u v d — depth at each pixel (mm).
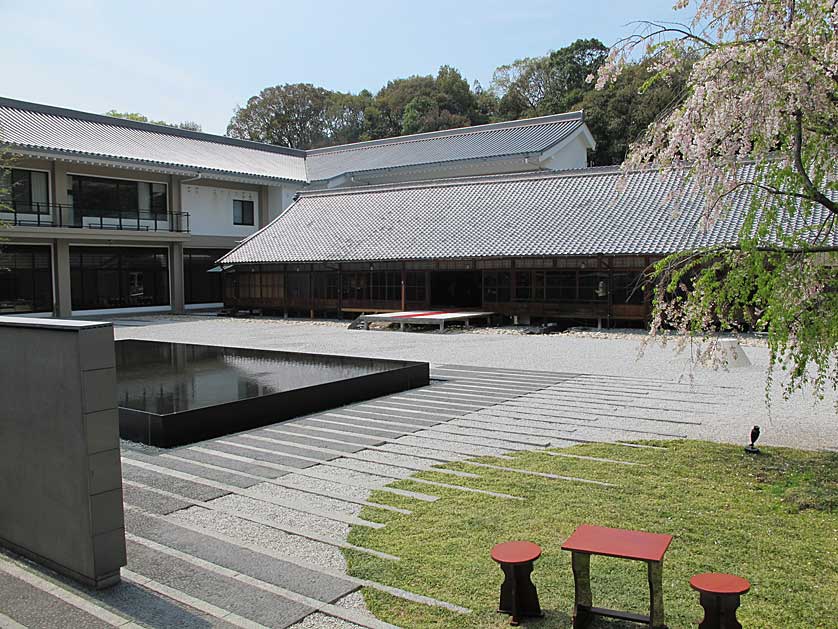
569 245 17016
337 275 21094
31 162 19812
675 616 2975
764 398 8156
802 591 3232
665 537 3027
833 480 4797
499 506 4457
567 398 8305
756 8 4641
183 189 24688
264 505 4566
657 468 5270
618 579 3371
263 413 6941
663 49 4859
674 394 8516
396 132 49219
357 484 4996
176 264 24141
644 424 6871
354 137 50594
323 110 52469
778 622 2957
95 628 2994
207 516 4367
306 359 10367
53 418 3436
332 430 6699
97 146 21953
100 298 22438
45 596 3285
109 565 3373
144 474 5258
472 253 18203
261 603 3207
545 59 45906
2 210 19188
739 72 4328
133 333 17141
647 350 12930
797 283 4660
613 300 16766
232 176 24766
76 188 21141
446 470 5309
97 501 3312
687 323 5094
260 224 27672
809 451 5672
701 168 4633
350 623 3020
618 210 18094
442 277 20375
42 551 3600
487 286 18750
